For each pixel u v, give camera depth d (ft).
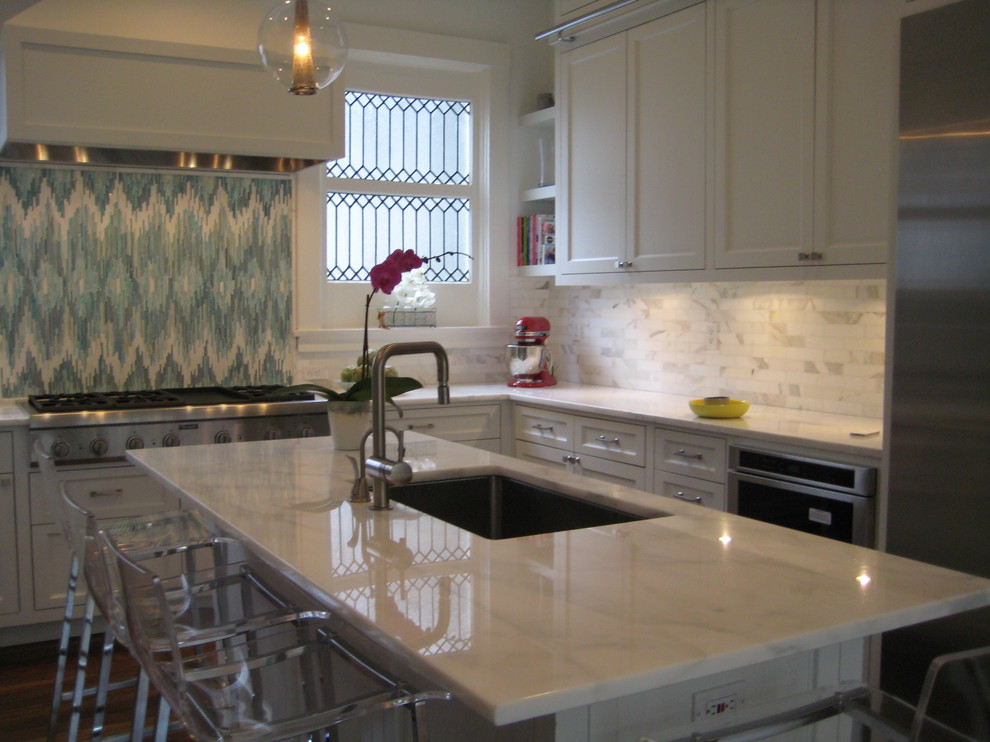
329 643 6.27
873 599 4.67
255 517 6.56
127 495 12.23
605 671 3.73
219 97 12.64
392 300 16.22
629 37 13.29
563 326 17.10
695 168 12.26
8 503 11.75
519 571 5.15
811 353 12.39
